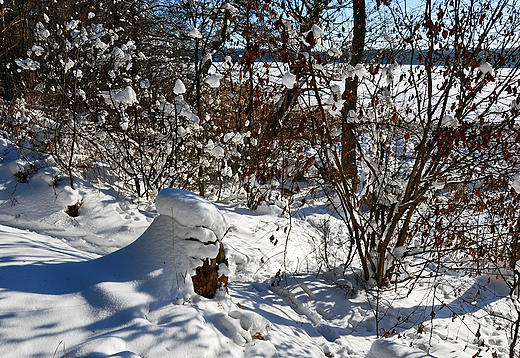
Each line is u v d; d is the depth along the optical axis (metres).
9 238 3.40
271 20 4.75
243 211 7.39
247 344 2.74
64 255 3.40
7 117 6.54
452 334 4.29
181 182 6.70
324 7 4.64
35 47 5.62
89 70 6.88
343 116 4.59
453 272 6.18
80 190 5.24
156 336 2.32
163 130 6.65
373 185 5.02
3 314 2.17
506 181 4.77
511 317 4.85
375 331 4.17
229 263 5.01
